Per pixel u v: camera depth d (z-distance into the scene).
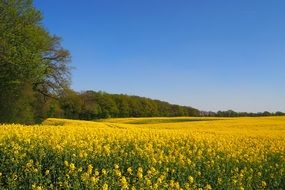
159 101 116.06
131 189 12.94
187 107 117.62
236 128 39.59
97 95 99.12
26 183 13.62
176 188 13.19
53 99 50.75
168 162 16.47
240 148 21.52
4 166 15.27
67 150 17.41
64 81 49.62
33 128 26.14
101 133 24.42
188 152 19.36
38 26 44.59
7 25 42.16
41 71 43.34
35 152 17.16
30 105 48.72
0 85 42.06
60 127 27.81
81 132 24.28
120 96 106.06
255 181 16.02
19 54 41.59
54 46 48.88
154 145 21.36
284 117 59.75
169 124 46.72
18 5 42.84
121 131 26.81
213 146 22.06
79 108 74.31
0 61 41.69
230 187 14.73
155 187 12.83
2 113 42.94
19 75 41.88
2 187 13.30
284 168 18.08
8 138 20.25
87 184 12.89
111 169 15.23
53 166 15.00
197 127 42.00
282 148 22.30
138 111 106.38
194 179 15.38
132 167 16.17
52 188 12.99
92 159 16.34
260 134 30.62
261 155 19.52
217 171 16.09
